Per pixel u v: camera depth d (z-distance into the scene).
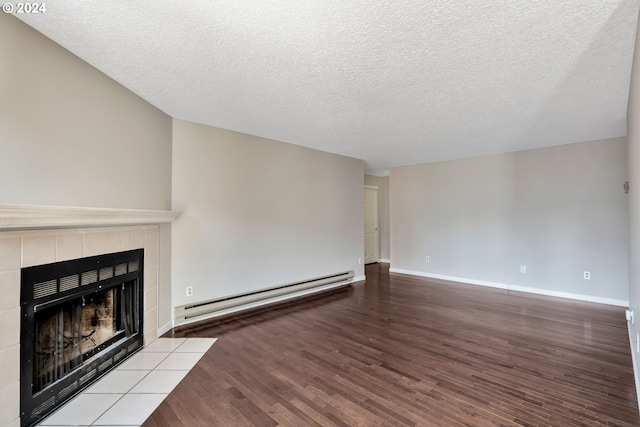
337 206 5.36
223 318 3.69
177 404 2.00
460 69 2.28
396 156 5.52
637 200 2.06
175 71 2.33
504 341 2.99
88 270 2.25
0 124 1.68
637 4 1.55
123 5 1.60
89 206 2.27
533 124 3.61
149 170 2.96
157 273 3.10
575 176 4.48
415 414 1.89
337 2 1.55
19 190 1.78
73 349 2.19
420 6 1.59
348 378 2.32
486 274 5.36
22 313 1.77
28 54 1.82
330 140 4.38
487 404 1.99
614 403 1.99
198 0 1.55
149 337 2.96
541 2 1.55
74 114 2.14
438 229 5.99
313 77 2.42
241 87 2.61
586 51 2.02
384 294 4.83
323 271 5.09
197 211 3.53
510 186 5.09
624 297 4.12
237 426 1.79
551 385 2.21
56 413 1.92
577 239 4.47
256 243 4.12
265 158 4.24
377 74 2.37
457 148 4.84
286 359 2.63
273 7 1.60
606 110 3.12
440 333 3.21
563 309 4.00
